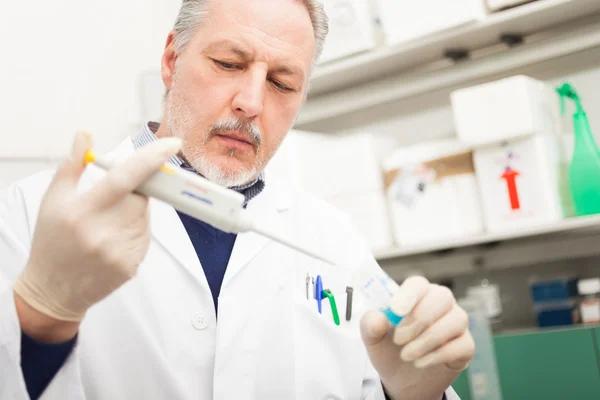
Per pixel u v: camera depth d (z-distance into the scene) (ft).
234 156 3.32
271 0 3.35
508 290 6.87
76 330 2.33
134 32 8.43
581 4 5.96
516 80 5.72
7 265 3.07
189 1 3.48
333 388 3.52
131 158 2.09
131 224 2.13
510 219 5.84
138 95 8.27
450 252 7.22
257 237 3.64
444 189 6.32
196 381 3.13
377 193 6.63
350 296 3.82
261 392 3.34
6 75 7.02
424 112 7.52
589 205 5.61
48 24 7.52
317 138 7.18
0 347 2.14
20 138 7.00
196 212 2.17
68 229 2.02
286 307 3.59
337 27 6.91
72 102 7.54
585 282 5.71
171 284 3.29
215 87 3.26
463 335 2.65
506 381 5.55
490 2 6.15
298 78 3.43
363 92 7.63
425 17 6.34
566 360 5.28
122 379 3.08
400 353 2.78
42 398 2.32
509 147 5.87
